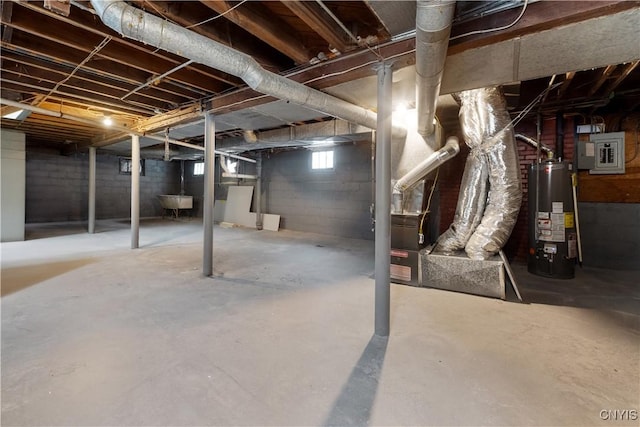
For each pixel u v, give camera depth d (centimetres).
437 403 146
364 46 208
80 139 664
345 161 656
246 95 312
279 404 145
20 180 556
